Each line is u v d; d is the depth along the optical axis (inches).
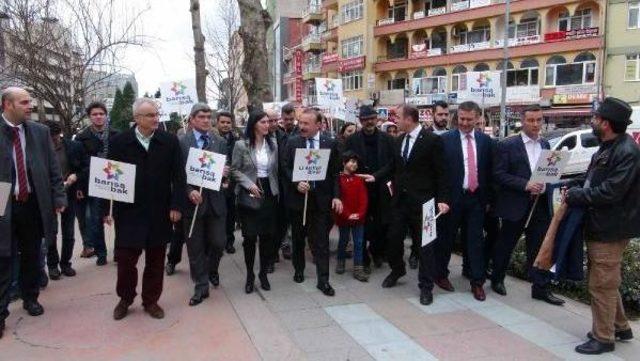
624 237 166.9
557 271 185.0
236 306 215.3
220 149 238.1
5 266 190.1
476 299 224.1
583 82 1248.2
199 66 435.5
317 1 2146.9
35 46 511.8
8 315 196.4
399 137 232.5
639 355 171.6
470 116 222.5
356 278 254.7
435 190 226.5
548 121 1259.2
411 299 225.0
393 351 173.3
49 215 209.8
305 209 234.8
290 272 268.7
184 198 203.9
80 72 543.5
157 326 195.0
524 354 171.3
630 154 162.7
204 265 223.8
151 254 202.1
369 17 1712.6
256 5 396.2
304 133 234.8
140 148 195.9
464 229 241.3
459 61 1481.3
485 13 1418.6
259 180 231.3
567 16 1293.1
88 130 277.7
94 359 168.6
